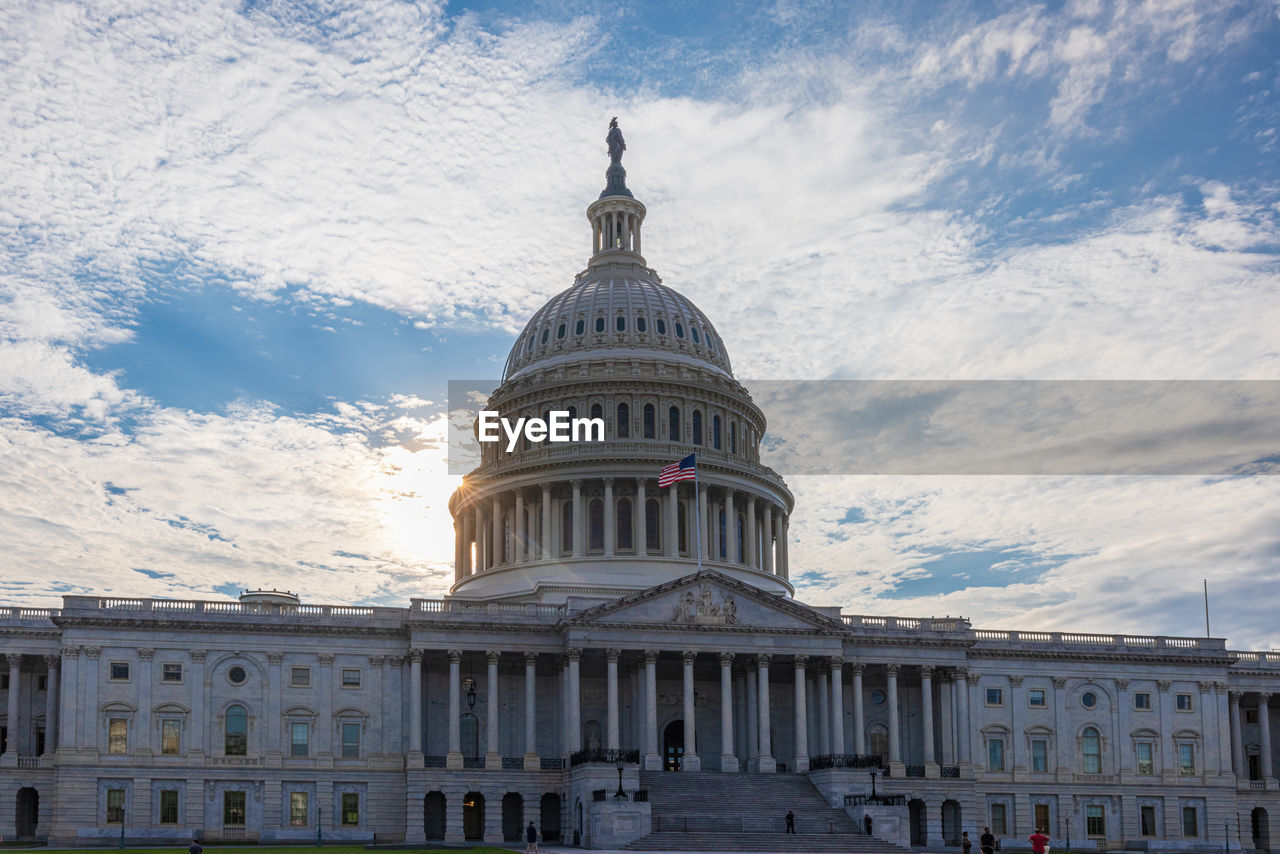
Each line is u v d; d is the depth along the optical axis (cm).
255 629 11388
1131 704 12850
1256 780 13450
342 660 11506
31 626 11425
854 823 10331
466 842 10981
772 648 11625
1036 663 12725
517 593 13125
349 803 11225
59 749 10869
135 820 10838
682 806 10362
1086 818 12500
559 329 15312
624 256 16250
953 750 12138
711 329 15725
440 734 11612
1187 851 12462
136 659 11169
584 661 11719
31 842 10775
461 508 14875
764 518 14638
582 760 10750
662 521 13925
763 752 11425
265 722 11256
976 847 11700
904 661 12125
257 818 11069
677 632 11462
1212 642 13212
